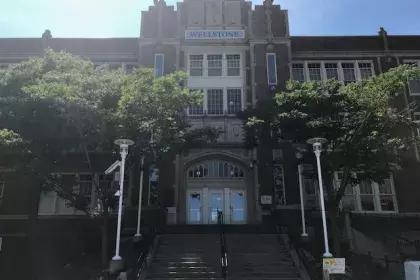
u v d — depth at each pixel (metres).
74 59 19.12
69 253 22.11
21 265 22.50
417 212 24.91
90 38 28.36
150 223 23.20
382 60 28.25
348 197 25.22
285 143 21.11
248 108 25.08
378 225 24.39
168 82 17.50
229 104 26.94
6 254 23.14
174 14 28.44
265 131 23.17
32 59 19.70
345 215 21.77
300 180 20.48
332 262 12.94
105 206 17.33
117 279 13.77
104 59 27.83
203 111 26.58
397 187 25.34
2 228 23.86
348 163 16.88
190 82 27.34
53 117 16.73
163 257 17.14
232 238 19.27
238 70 27.78
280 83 26.55
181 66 27.53
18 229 23.88
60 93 15.46
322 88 18.14
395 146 17.55
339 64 28.11
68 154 24.03
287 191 24.52
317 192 24.52
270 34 27.77
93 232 23.28
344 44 28.62
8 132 15.46
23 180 23.20
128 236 21.50
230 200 25.77
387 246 22.16
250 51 27.58
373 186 25.50
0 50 27.89
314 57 28.20
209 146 25.44
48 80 17.27
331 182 18.22
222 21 28.61
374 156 16.52
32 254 19.39
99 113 16.28
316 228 22.47
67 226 23.97
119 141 15.45
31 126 17.03
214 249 18.05
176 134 17.97
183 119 24.44
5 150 16.16
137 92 16.72
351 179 17.91
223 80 27.47
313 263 16.06
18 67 18.67
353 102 17.30
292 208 24.09
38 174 18.09
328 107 17.58
